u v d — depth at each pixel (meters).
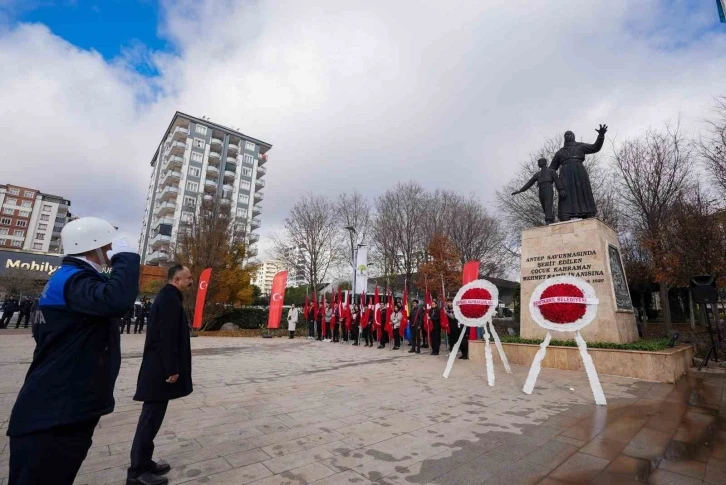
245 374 8.70
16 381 7.24
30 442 1.91
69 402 2.01
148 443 3.19
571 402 6.24
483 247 29.92
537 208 23.38
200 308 21.17
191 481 3.23
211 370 9.27
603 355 8.80
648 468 3.62
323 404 5.96
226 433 4.51
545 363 9.66
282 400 6.20
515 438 4.47
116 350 2.34
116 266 2.26
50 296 2.11
